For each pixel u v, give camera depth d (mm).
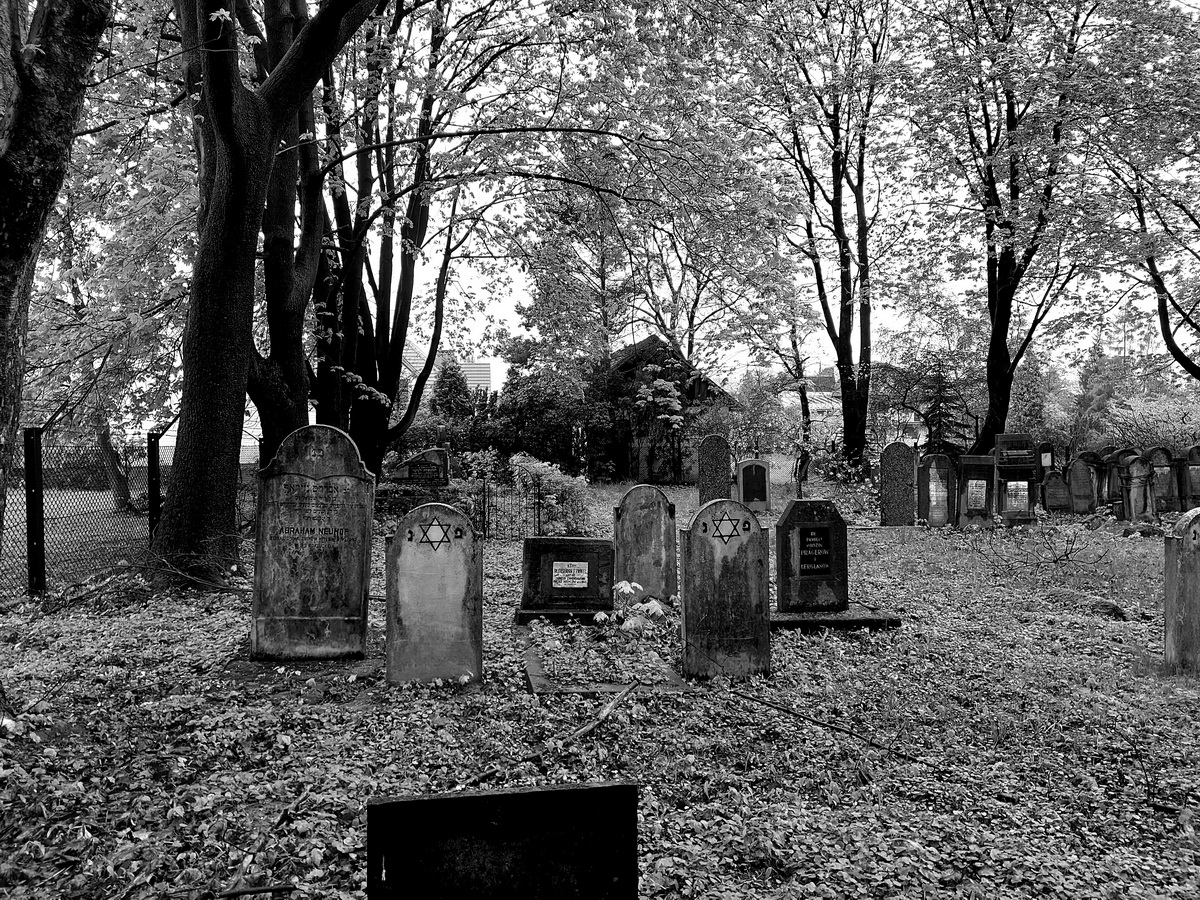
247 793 4629
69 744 5246
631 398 32250
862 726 6332
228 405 10727
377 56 14828
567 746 5707
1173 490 19328
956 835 4453
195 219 14406
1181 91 17094
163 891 3654
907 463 18500
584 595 9523
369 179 17672
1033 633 9242
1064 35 19531
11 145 4895
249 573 11086
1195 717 6527
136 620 8914
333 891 3660
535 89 16516
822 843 4270
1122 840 4527
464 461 23938
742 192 14898
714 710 6551
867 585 11781
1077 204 19078
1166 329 20969
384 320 19484
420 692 6805
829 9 24016
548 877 2607
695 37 14312
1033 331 23984
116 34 13859
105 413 15336
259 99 10609
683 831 4426
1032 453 18516
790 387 28328
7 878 3742
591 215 17359
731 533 7504
